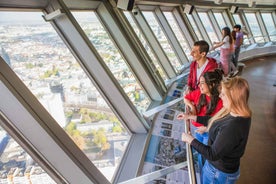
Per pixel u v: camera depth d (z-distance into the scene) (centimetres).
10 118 161
